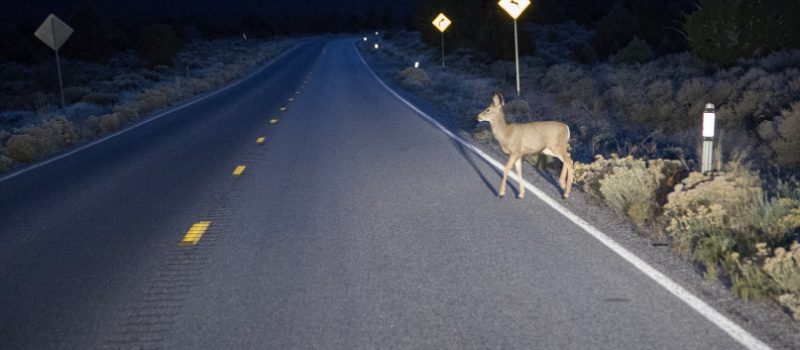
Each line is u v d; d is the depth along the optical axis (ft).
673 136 43.37
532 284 18.63
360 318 16.84
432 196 30.48
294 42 404.57
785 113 34.50
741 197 23.58
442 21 138.72
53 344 16.20
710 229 21.86
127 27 250.16
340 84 115.03
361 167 38.99
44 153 52.49
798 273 16.87
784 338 14.70
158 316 17.62
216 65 198.18
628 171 27.14
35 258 23.35
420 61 163.32
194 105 92.79
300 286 19.36
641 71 74.90
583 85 68.59
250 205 30.35
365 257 21.84
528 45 134.10
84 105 97.60
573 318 16.20
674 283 18.20
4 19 456.86
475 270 20.04
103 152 51.67
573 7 210.18
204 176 38.52
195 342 15.89
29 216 30.12
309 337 15.87
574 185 31.40
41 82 125.90
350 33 535.60
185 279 20.47
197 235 25.49
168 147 52.26
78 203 32.50
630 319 15.98
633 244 21.91
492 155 40.96
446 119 61.98
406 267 20.63
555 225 24.64
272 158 43.93
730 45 66.13
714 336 14.89
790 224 20.99
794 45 65.26
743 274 17.94
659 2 134.31
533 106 68.13
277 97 96.73
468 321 16.34
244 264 21.68
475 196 30.07
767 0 64.59
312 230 25.50
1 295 19.74
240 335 16.16
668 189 26.25
